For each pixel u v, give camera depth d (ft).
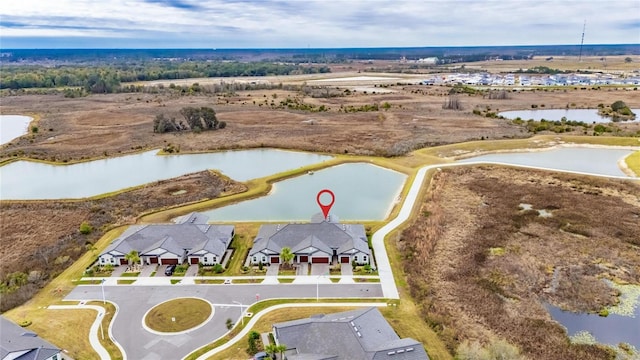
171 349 158.30
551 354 152.56
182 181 341.82
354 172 363.76
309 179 348.38
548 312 178.50
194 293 193.26
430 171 354.33
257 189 320.70
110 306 184.65
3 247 237.04
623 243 233.14
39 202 296.30
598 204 284.82
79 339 164.04
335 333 147.54
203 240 223.92
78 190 327.88
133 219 270.46
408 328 166.81
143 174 366.22
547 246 232.32
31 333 155.84
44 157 412.57
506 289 194.18
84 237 246.68
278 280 203.00
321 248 216.54
